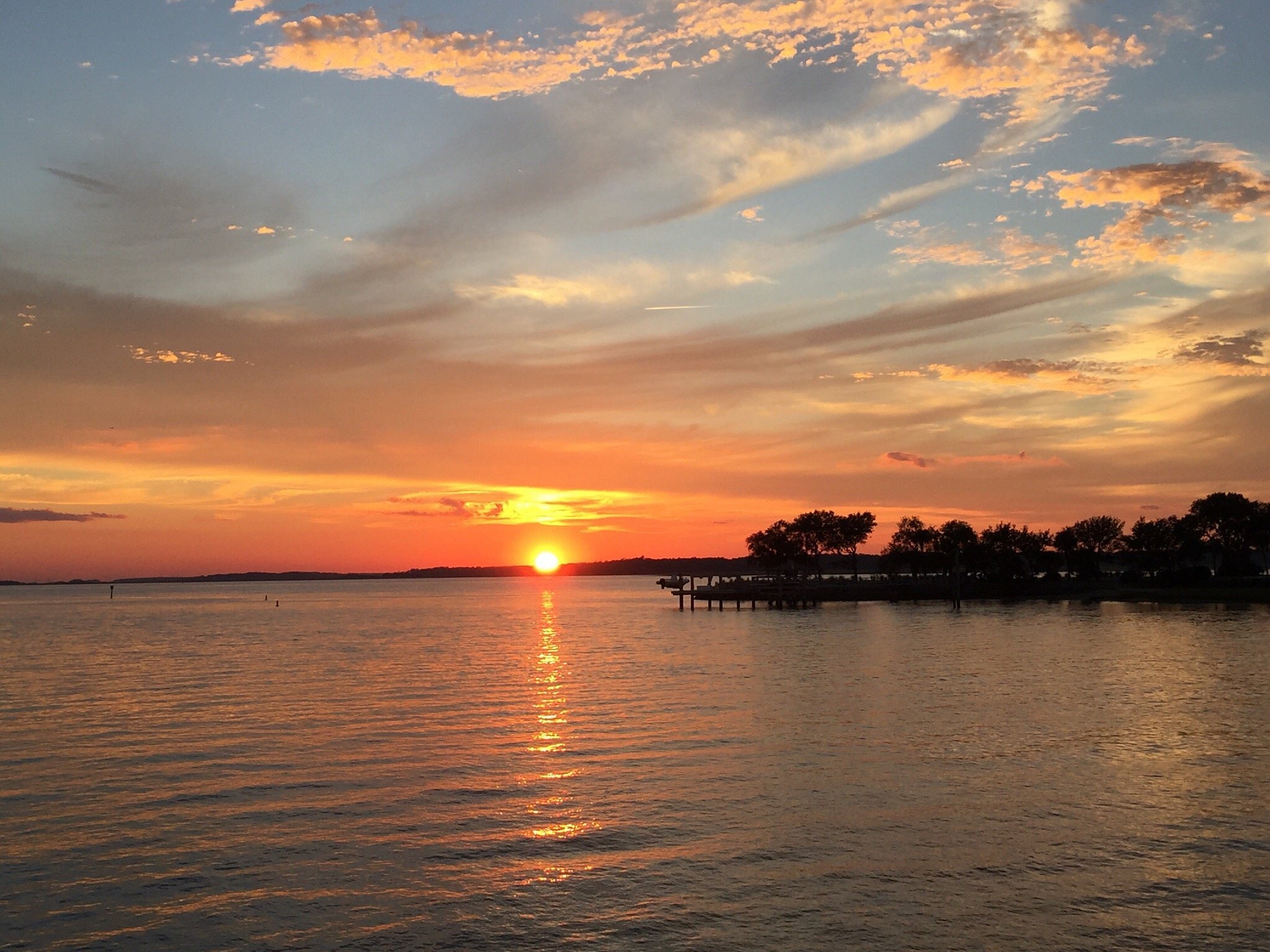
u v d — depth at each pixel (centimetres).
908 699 4756
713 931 1923
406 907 2058
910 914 1989
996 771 3130
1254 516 16688
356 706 4766
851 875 2198
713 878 2195
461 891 2142
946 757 3341
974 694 4912
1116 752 3406
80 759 3469
